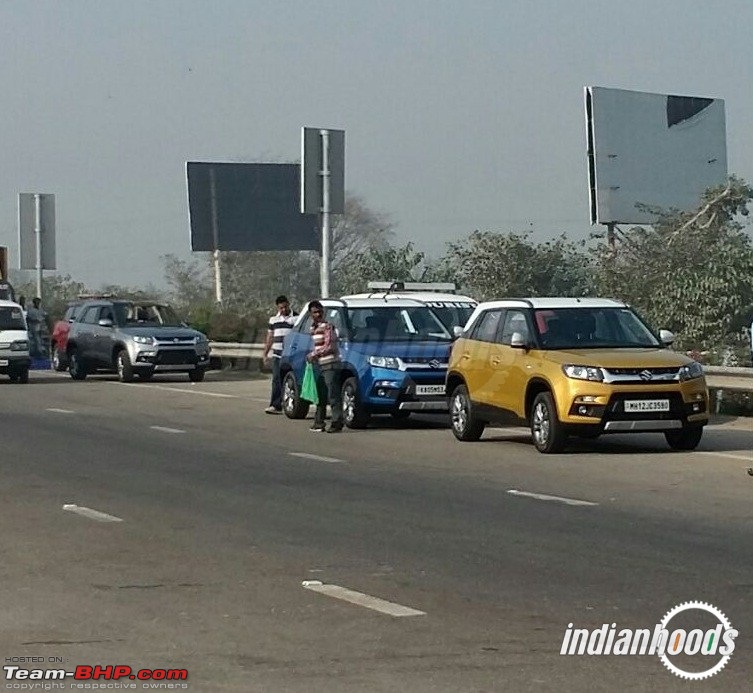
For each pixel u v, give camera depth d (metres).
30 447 18.64
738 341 28.98
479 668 7.31
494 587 9.41
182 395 28.48
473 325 19.48
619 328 18.30
